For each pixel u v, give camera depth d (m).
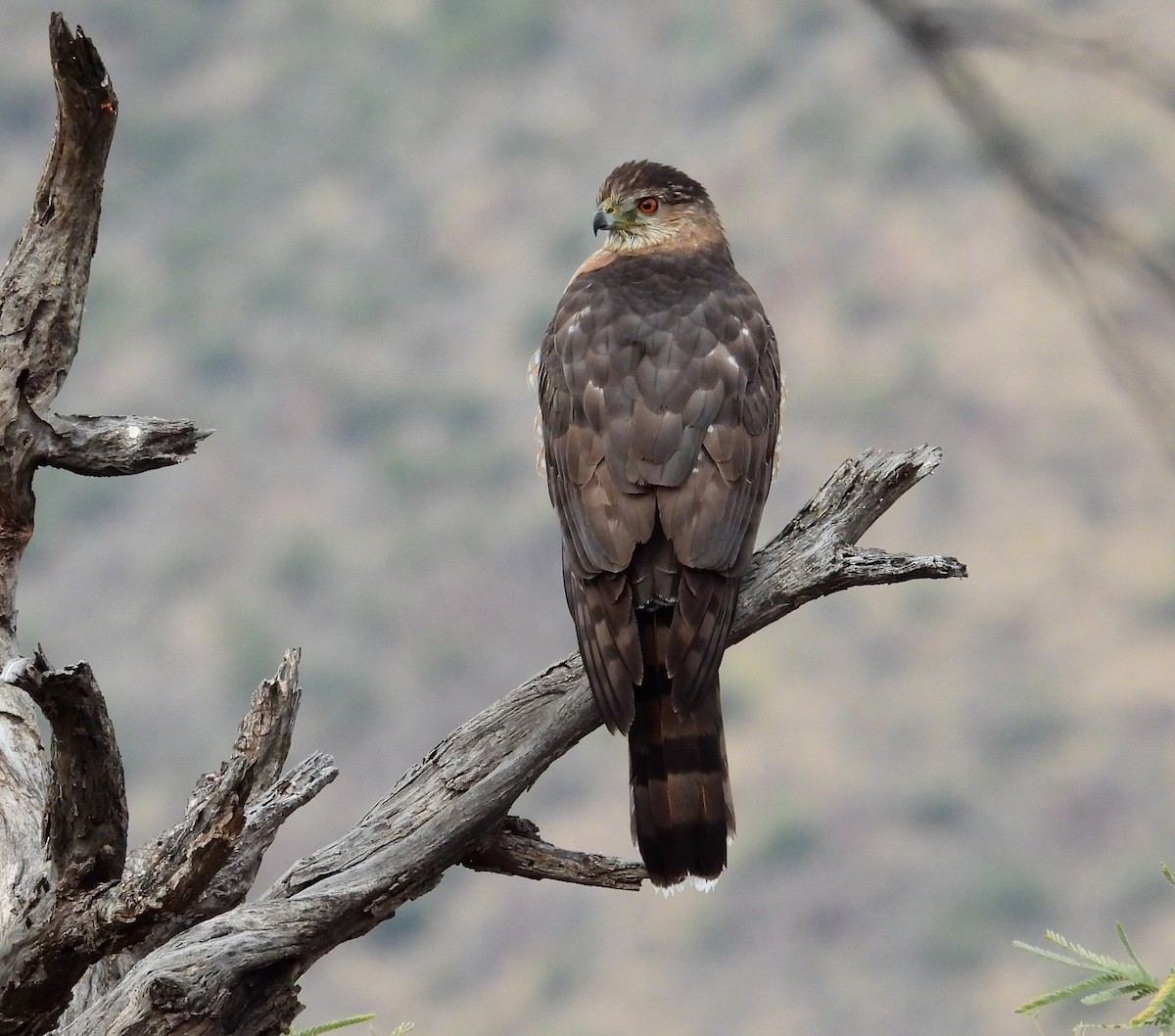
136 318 81.25
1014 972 41.34
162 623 64.31
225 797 3.53
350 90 93.06
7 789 4.60
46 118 97.31
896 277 69.56
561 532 5.33
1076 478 59.81
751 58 82.44
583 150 83.38
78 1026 3.79
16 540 5.10
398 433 72.19
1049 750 49.81
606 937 44.50
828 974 42.62
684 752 4.87
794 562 4.83
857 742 50.84
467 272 81.62
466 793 4.42
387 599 62.81
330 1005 42.97
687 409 5.35
